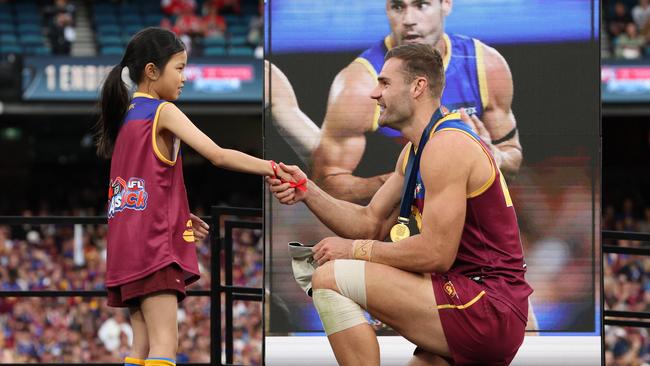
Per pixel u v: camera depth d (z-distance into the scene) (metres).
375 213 6.13
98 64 23.64
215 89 23.78
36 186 33.09
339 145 6.74
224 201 33.06
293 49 6.73
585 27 6.72
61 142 32.97
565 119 6.73
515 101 6.74
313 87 6.74
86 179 33.38
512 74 6.74
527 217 6.74
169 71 5.99
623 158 31.84
